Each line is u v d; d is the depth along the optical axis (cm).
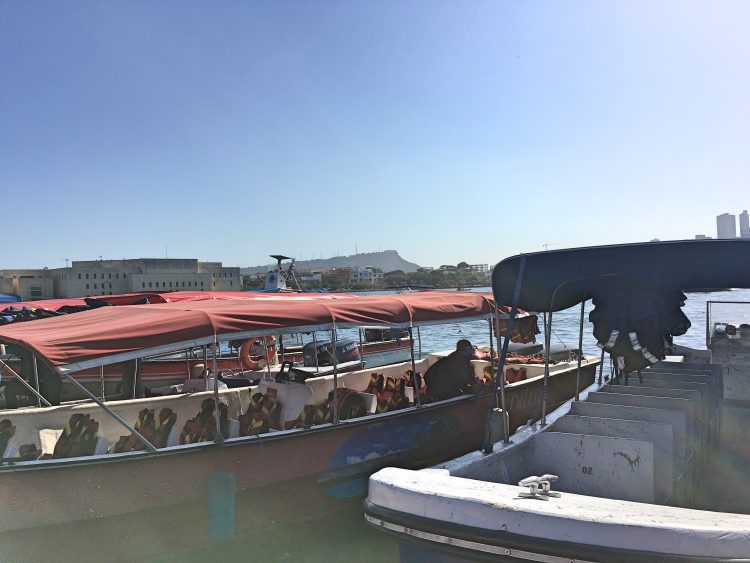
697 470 505
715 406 596
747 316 818
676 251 378
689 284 377
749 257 368
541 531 274
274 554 654
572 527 269
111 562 561
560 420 464
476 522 289
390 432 743
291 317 642
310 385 886
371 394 803
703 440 537
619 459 407
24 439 686
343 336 1938
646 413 470
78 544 547
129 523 570
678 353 793
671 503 423
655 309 384
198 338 581
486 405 853
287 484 661
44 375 959
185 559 599
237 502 628
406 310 743
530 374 1025
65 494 539
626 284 390
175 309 685
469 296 859
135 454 570
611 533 263
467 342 864
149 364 1367
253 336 614
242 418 702
